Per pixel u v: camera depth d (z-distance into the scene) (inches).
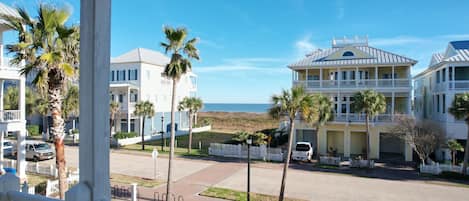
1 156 627.2
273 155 906.7
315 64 1016.9
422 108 1165.1
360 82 979.9
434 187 630.5
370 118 930.7
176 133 1494.8
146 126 1369.3
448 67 861.8
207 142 1274.6
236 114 2748.5
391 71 1017.5
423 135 773.9
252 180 674.2
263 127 2006.6
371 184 651.5
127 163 847.7
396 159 926.4
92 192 83.4
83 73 85.1
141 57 1360.7
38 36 371.2
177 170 765.9
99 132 84.5
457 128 838.5
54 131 390.6
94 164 83.7
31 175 633.6
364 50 1071.6
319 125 896.9
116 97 1363.2
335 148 1034.1
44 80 375.2
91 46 83.8
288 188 613.3
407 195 572.1
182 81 1644.9
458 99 685.3
